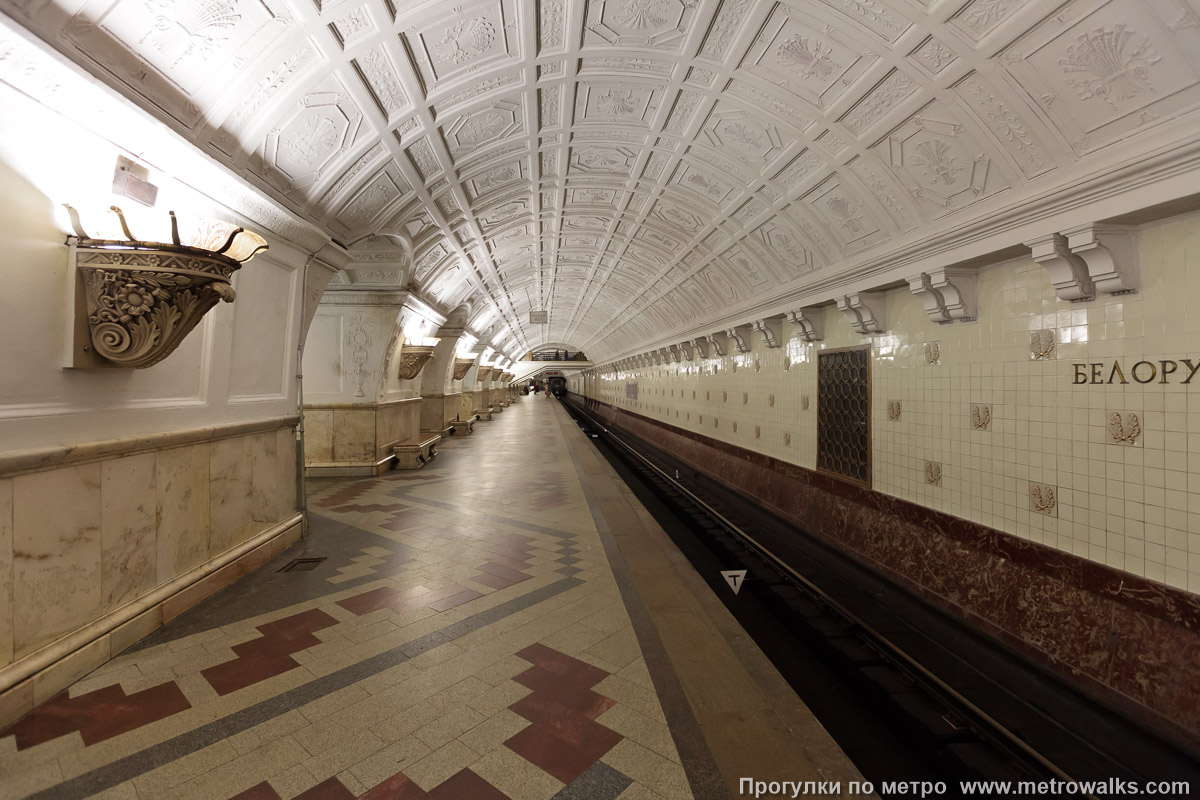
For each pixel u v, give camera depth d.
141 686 2.44
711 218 6.91
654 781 1.92
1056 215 3.12
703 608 3.74
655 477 10.98
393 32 3.38
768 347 8.16
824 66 3.71
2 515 2.14
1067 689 3.13
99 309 2.50
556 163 6.26
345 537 5.10
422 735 2.14
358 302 8.39
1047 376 3.50
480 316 14.83
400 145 4.64
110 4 2.22
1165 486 2.79
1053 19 2.61
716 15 3.62
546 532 5.47
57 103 2.19
